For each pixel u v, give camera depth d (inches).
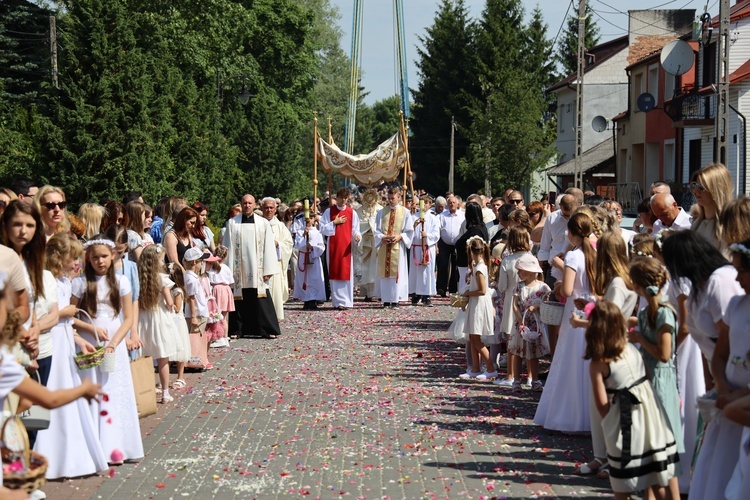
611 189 1796.3
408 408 410.0
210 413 402.3
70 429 302.0
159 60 1306.6
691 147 1365.7
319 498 280.2
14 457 195.9
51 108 986.7
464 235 711.1
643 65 1622.8
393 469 312.3
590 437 355.6
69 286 318.3
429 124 2923.2
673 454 248.4
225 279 593.6
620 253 303.6
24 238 281.4
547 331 448.1
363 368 517.3
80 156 976.3
